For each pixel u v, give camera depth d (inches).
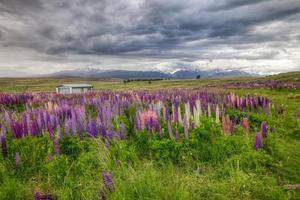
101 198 247.0
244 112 553.9
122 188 255.3
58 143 343.3
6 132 383.2
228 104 618.5
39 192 273.3
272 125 519.2
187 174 311.7
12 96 716.7
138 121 398.0
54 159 313.6
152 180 269.6
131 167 293.7
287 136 480.1
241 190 286.4
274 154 375.2
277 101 975.0
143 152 360.8
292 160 369.1
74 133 368.8
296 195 279.0
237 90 1647.4
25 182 297.7
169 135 381.1
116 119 424.2
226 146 362.6
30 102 649.0
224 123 404.5
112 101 586.6
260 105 652.7
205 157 351.3
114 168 299.6
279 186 295.4
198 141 367.9
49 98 746.2
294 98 1088.2
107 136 363.3
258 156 346.0
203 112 505.7
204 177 305.3
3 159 317.7
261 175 312.0
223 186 285.4
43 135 366.6
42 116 409.7
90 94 911.0
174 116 417.4
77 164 308.2
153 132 380.5
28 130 366.6
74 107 492.7
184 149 350.0
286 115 655.1
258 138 369.7
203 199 268.7
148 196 253.3
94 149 332.8
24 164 317.4
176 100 616.4
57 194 272.5
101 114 458.0
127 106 568.4
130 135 395.2
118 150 334.3
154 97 697.6
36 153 331.6
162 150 349.1
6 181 279.9
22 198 266.8
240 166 331.0
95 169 304.7
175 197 248.7
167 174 304.0
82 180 289.9
